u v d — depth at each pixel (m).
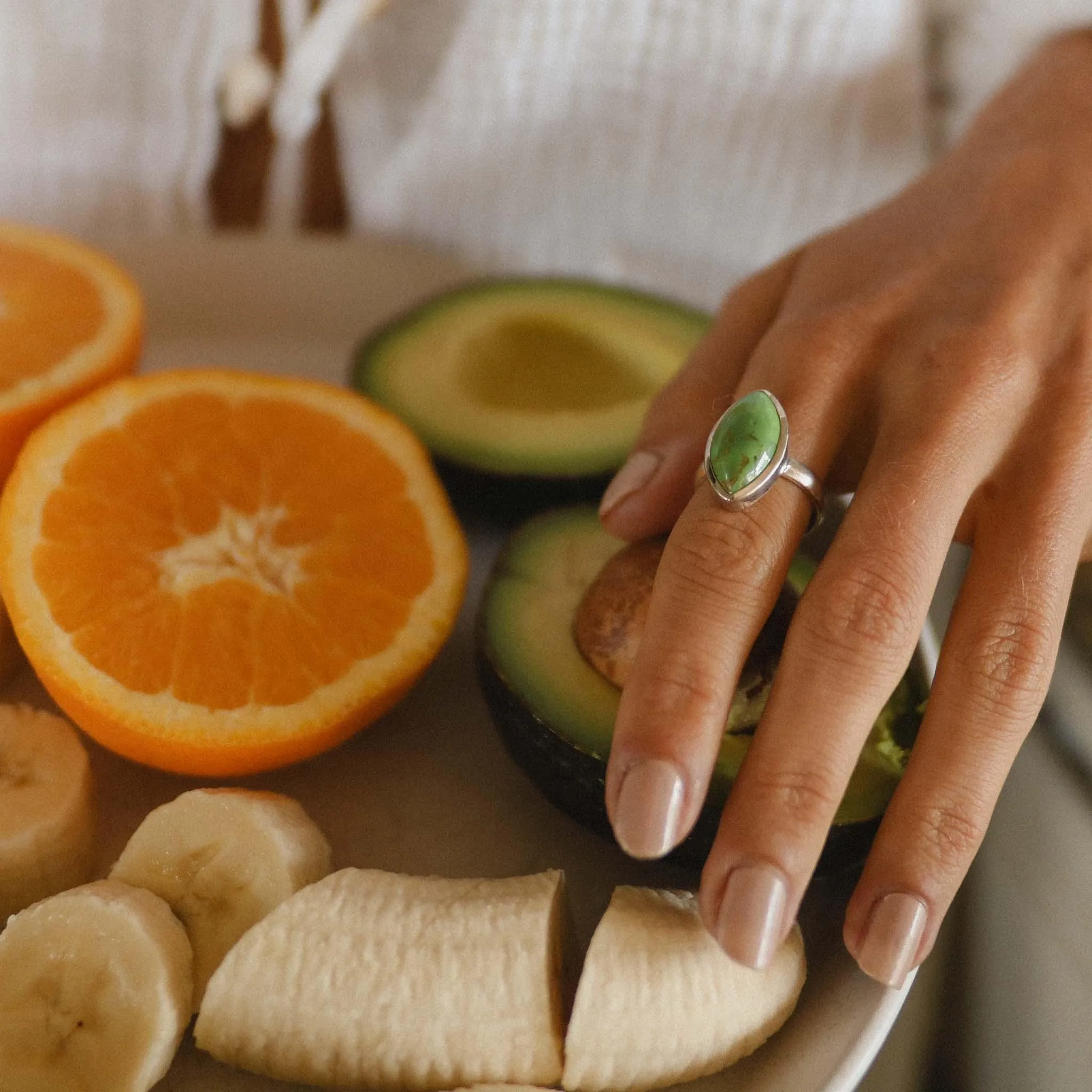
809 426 0.31
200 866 0.31
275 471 0.36
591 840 0.33
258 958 0.29
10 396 0.37
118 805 0.33
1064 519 0.31
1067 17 0.45
